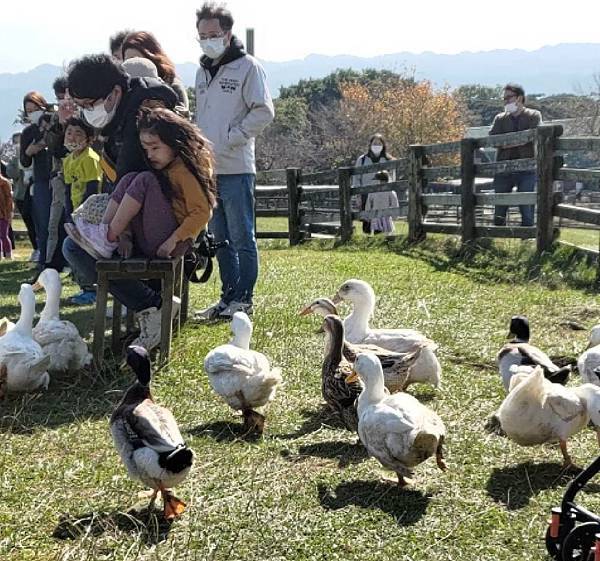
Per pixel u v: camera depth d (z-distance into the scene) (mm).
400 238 14719
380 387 4551
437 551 3754
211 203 6566
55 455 4887
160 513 4117
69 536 3938
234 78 7891
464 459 4754
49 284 6625
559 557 3605
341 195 16125
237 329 5668
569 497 3650
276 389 6000
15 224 23062
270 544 3818
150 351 6773
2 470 4652
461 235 12453
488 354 6785
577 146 10250
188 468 3982
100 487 4441
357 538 3875
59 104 9211
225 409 5625
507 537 3865
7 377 5746
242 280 8195
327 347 5301
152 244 6559
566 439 4594
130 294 6680
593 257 9766
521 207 12156
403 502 4238
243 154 8000
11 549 3805
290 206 17609
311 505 4207
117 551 3766
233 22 7855
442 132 50094
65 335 6281
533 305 8461
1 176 14406
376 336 6066
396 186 14578
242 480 4496
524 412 4496
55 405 5738
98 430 5266
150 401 4305
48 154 11023
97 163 9156
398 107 50688
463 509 4152
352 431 5184
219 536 3896
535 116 12367
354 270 11383
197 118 8141
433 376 5793
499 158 12250
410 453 4246
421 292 9336
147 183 6449
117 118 6637
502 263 10828
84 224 6477
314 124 55844
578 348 6898
